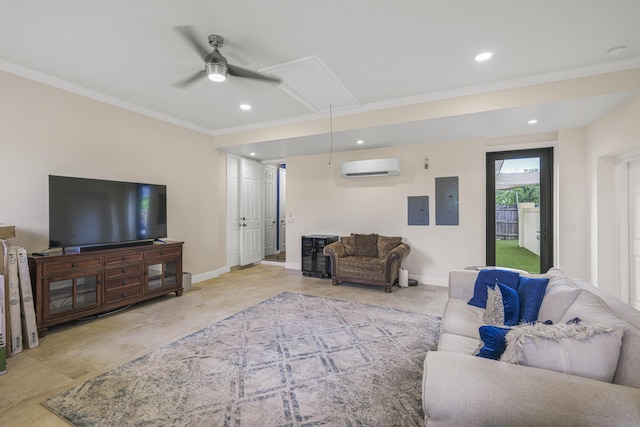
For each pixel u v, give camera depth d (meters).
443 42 2.49
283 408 1.78
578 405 0.87
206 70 2.45
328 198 5.73
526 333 1.10
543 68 2.92
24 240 2.99
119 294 3.37
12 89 2.91
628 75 2.76
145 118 4.15
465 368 1.02
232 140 5.09
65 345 2.61
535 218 4.41
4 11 2.10
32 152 3.05
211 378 2.10
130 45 2.56
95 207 3.34
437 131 4.14
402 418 1.69
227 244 5.77
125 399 1.86
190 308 3.60
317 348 2.56
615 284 3.56
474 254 4.59
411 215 5.00
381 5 2.04
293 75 3.08
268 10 2.09
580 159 3.91
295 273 5.66
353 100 3.76
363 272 4.52
